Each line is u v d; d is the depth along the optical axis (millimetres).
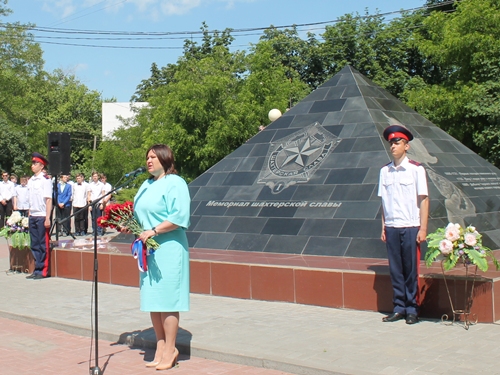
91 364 5469
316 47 30391
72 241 11266
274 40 30516
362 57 29000
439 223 8375
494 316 6102
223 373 5035
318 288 7184
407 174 6227
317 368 4797
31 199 10055
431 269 6988
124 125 39312
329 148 10070
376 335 5758
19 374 5270
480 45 18797
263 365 5133
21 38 37250
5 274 10641
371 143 9750
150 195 5191
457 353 5082
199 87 19797
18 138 34219
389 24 29703
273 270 7516
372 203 8695
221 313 6934
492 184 10414
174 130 19875
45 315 7238
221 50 24531
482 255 5973
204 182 10883
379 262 7605
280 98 21344
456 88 19781
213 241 9352
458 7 19906
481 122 19594
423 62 29656
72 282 9547
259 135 11266
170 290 5156
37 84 39531
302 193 9500
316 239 8555
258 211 9562
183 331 6148
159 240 5160
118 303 7801
